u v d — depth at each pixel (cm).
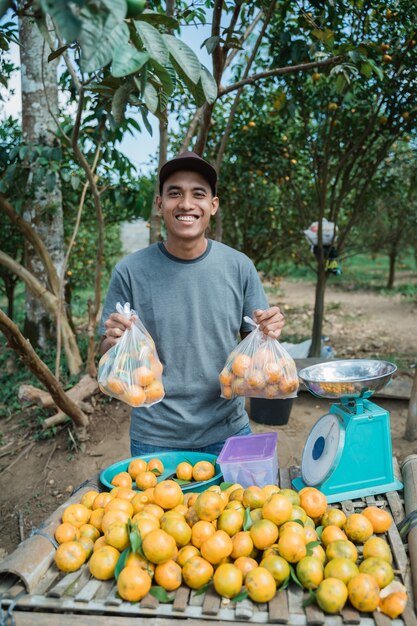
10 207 481
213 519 168
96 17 98
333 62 325
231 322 229
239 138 602
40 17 128
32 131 528
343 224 826
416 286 1343
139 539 154
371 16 444
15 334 328
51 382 378
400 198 880
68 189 601
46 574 159
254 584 142
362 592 138
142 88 130
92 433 449
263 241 772
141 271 222
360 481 200
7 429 474
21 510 361
